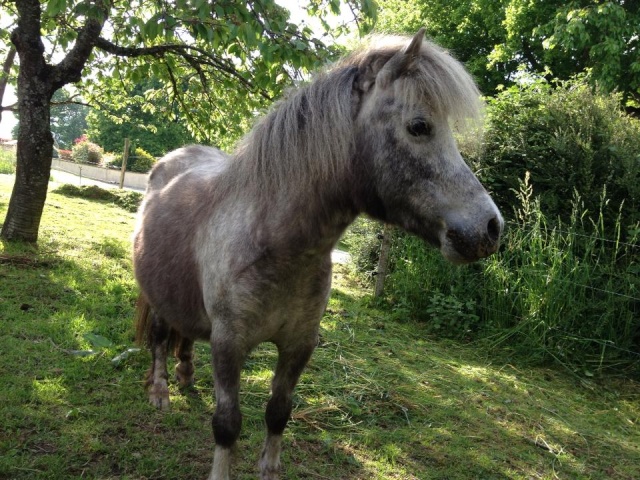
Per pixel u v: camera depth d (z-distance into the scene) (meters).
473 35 14.20
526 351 4.84
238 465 2.51
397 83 1.69
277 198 1.90
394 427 3.16
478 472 2.78
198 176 2.78
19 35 5.20
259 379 3.46
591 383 4.36
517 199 5.69
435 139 1.68
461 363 4.49
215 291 2.04
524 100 5.97
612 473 3.02
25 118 5.43
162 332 3.02
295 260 1.92
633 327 4.72
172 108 6.84
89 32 5.30
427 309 5.45
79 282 4.74
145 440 2.57
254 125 2.15
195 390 3.20
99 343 3.34
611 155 5.33
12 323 3.61
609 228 5.23
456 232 1.64
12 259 4.92
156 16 3.27
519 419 3.53
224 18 3.23
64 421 2.60
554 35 9.42
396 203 1.76
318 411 3.15
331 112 1.80
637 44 9.78
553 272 4.82
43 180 5.59
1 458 2.23
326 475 2.55
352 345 4.44
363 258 6.98
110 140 31.39
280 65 4.25
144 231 2.81
